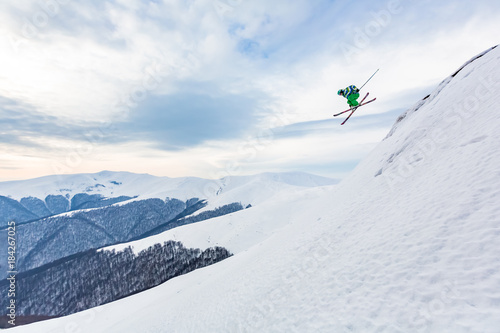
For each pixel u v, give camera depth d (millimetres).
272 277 11688
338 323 5586
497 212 5207
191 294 20938
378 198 11492
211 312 13070
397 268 5914
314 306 7012
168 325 15562
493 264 4355
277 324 7461
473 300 4035
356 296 6082
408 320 4441
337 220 12781
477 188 6266
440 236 5793
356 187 16281
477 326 3596
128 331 19297
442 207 6734
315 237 12711
